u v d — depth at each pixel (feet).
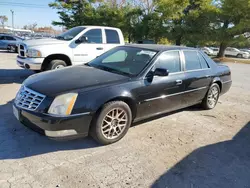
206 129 13.34
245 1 63.62
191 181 8.47
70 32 23.44
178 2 70.85
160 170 8.98
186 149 10.82
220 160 10.07
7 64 33.30
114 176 8.36
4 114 13.00
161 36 77.92
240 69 49.32
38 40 21.38
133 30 82.07
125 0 90.33
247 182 8.68
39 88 9.53
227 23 73.97
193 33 72.74
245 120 15.33
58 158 9.18
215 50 116.47
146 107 11.75
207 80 15.74
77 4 86.07
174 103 13.44
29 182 7.66
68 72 11.64
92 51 22.98
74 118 9.14
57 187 7.52
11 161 8.74
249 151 11.07
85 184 7.79
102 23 82.43
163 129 12.84
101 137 10.16
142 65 12.12
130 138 11.41
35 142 10.23
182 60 14.01
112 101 10.20
